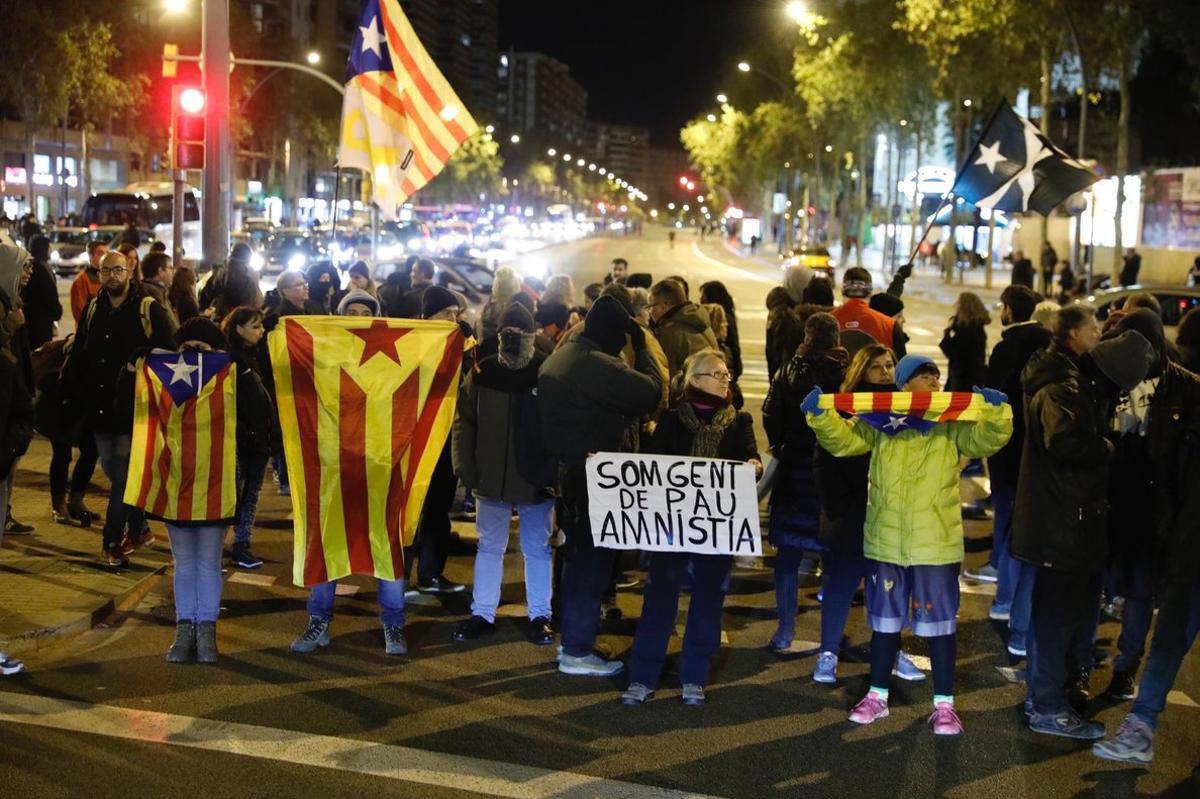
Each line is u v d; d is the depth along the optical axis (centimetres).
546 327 903
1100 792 577
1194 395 622
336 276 1152
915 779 584
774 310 1088
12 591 796
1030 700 660
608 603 827
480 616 770
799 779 578
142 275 1062
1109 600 873
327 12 12081
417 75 1101
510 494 746
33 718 615
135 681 674
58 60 4888
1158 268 4553
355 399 706
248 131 7231
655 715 654
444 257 2352
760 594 899
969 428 641
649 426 871
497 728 625
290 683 679
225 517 696
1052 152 1128
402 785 551
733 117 9238
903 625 653
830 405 636
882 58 5150
